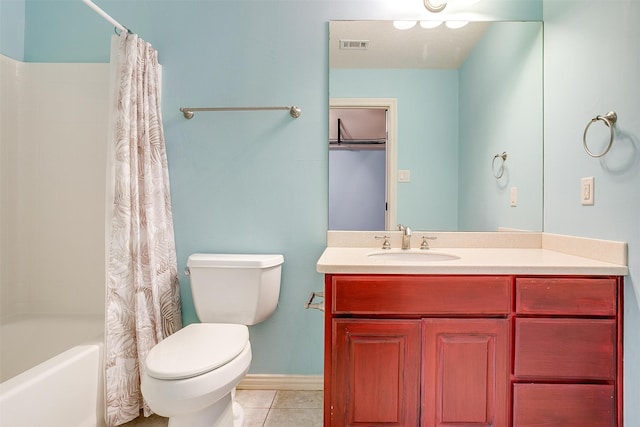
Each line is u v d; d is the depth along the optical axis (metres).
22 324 1.71
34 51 1.84
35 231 1.84
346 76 1.80
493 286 1.20
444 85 1.79
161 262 1.69
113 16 1.82
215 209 1.82
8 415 1.02
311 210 1.81
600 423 1.19
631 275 1.17
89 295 1.85
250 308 1.61
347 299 1.21
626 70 1.18
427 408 1.21
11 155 1.82
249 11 1.80
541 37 1.73
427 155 1.80
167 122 1.81
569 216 1.51
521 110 1.75
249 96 1.81
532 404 1.19
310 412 1.61
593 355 1.19
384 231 1.80
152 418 1.56
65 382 1.23
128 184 1.49
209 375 1.14
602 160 1.30
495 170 1.77
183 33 1.80
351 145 1.80
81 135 1.85
